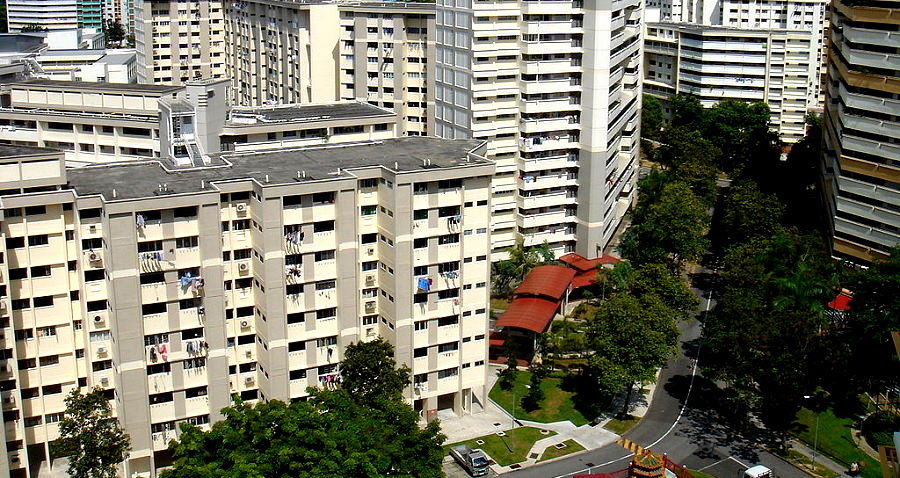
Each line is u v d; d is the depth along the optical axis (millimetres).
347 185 122375
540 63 183375
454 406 137875
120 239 112750
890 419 135625
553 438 132750
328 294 125250
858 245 171000
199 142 143125
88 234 115562
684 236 182625
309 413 102938
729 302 147500
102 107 171375
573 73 186250
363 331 131750
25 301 115125
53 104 173625
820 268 155875
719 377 136750
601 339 135750
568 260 186125
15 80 189625
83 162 168500
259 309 123688
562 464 126500
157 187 119688
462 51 184875
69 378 118875
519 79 185250
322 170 128000
